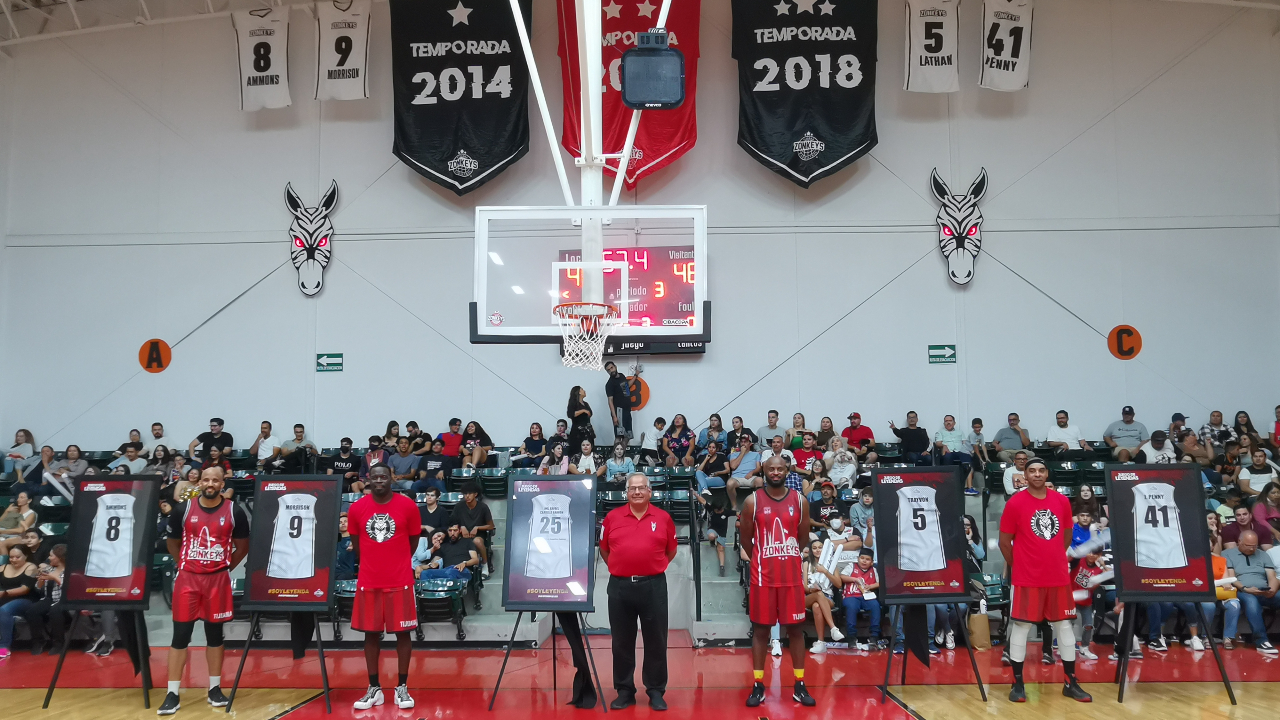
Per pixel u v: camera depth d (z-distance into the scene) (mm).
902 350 14250
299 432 13953
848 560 8562
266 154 14766
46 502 11422
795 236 14406
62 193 14852
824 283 14359
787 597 6336
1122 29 14500
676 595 9719
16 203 14875
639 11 13961
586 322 8305
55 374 14586
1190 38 14422
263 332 14547
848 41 13805
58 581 8562
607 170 14039
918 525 6727
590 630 9461
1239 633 8773
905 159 14469
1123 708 6191
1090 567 8305
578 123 13805
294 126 14781
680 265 8398
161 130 14844
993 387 14148
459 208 14523
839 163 13648
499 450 14219
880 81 14578
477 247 8398
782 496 6449
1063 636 6430
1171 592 6523
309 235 14594
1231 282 14141
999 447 13555
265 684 7172
